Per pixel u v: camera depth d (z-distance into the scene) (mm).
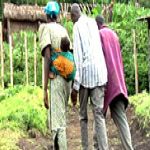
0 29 12102
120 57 6223
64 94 5852
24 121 7840
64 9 22391
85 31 5926
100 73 5879
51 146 7344
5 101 9516
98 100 5906
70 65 5777
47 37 5793
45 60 5777
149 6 25922
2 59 12078
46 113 8977
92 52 5883
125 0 24859
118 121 6105
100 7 19031
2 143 6738
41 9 21562
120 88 5984
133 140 7750
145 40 12828
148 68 11727
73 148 7547
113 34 6254
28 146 6988
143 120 8070
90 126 9016
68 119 9922
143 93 10781
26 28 20953
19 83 12727
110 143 7789
